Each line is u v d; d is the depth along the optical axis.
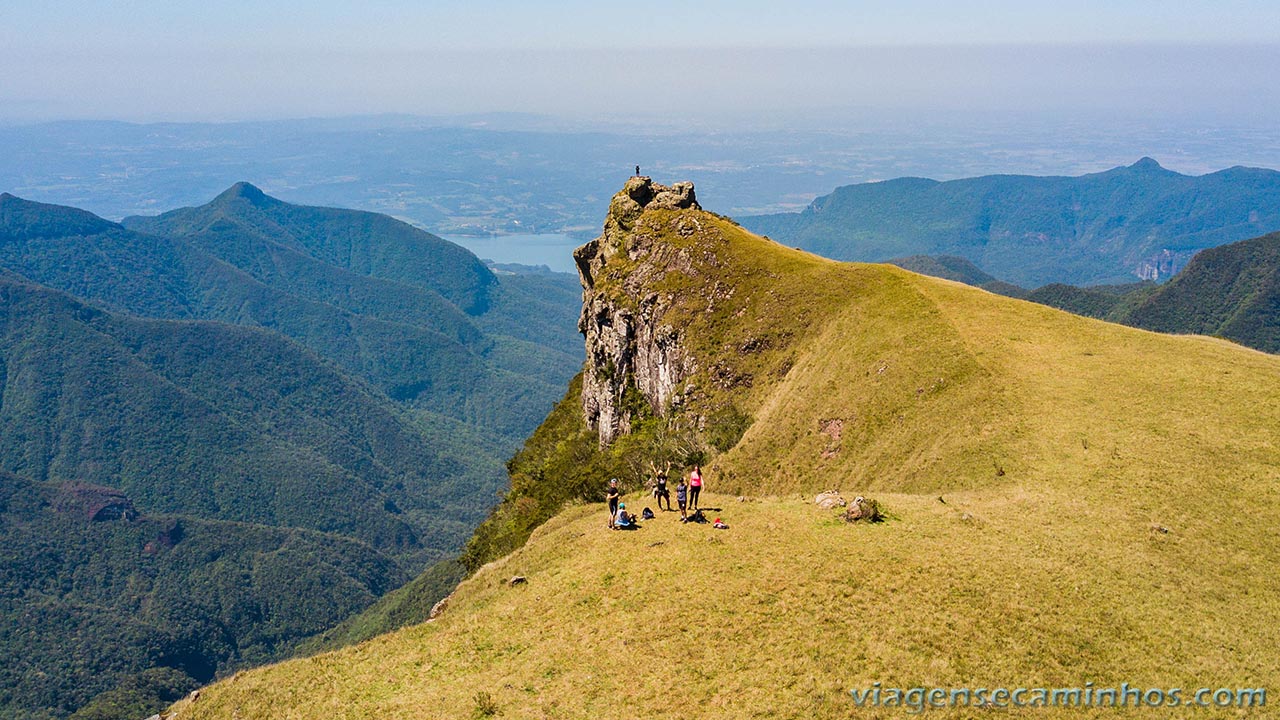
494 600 40.91
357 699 32.53
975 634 30.00
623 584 37.75
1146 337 62.75
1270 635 29.41
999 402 55.03
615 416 113.56
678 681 29.83
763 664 29.94
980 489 45.78
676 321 103.44
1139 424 47.66
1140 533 36.97
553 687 30.77
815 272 96.75
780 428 75.69
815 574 35.44
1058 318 69.56
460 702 30.86
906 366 67.56
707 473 77.69
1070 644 29.28
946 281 86.50
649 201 132.38
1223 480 40.38
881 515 41.31
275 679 35.78
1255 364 54.34
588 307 133.12
